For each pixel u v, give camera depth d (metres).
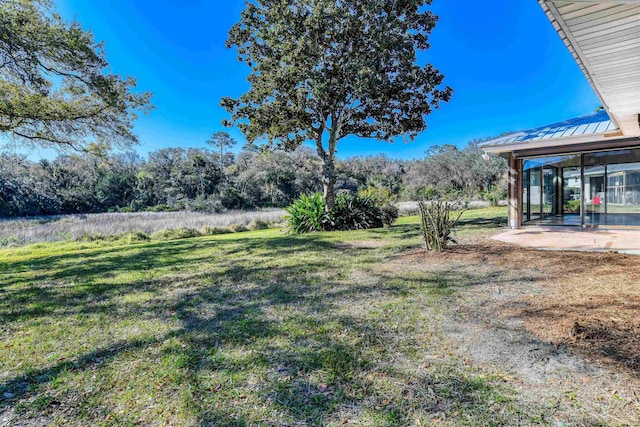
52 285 5.29
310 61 11.80
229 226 17.30
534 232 9.33
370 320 3.22
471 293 3.94
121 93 11.44
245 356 2.59
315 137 13.53
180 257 7.56
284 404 1.98
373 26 11.80
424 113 13.48
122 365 2.53
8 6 8.92
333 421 1.82
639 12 2.79
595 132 8.38
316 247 7.98
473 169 34.34
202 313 3.67
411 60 12.25
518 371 2.23
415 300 3.76
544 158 10.46
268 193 42.19
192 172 44.59
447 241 7.20
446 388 2.07
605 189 9.62
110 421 1.90
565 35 3.21
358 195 16.19
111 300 4.30
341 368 2.35
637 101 5.20
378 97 12.14
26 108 9.70
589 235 8.47
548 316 3.11
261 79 12.90
